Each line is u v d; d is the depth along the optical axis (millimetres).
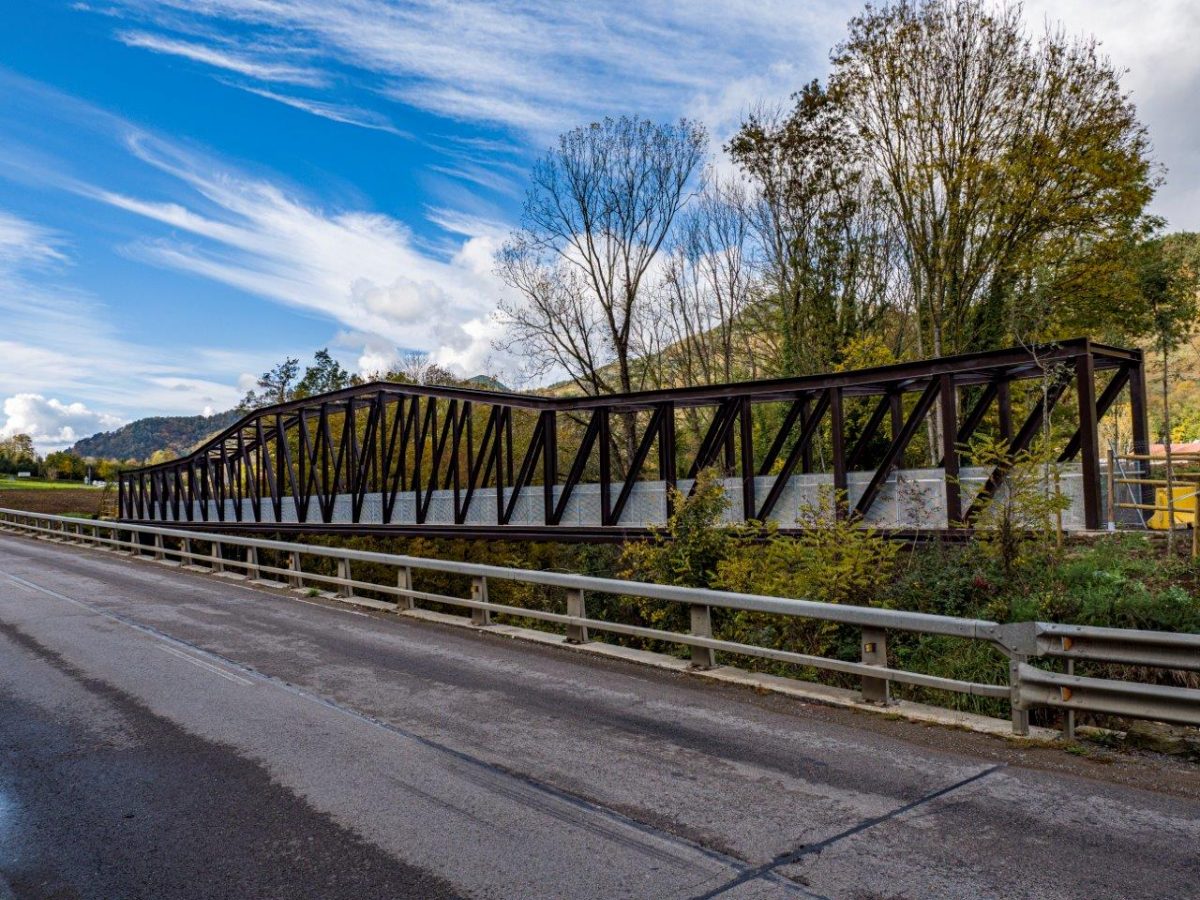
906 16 30094
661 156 43031
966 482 19219
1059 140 28594
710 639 10242
